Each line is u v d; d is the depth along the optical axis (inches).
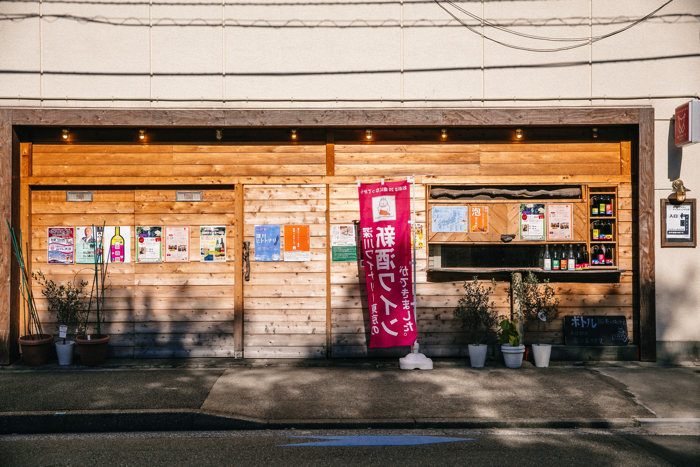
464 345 276.7
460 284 277.0
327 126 272.1
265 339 275.7
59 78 272.7
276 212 277.3
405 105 276.8
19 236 271.9
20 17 272.2
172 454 162.9
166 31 274.2
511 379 236.1
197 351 277.0
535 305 269.0
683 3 275.6
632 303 277.7
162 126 270.1
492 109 271.0
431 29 276.1
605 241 277.1
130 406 195.5
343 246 276.4
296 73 275.7
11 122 265.4
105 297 277.1
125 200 278.5
